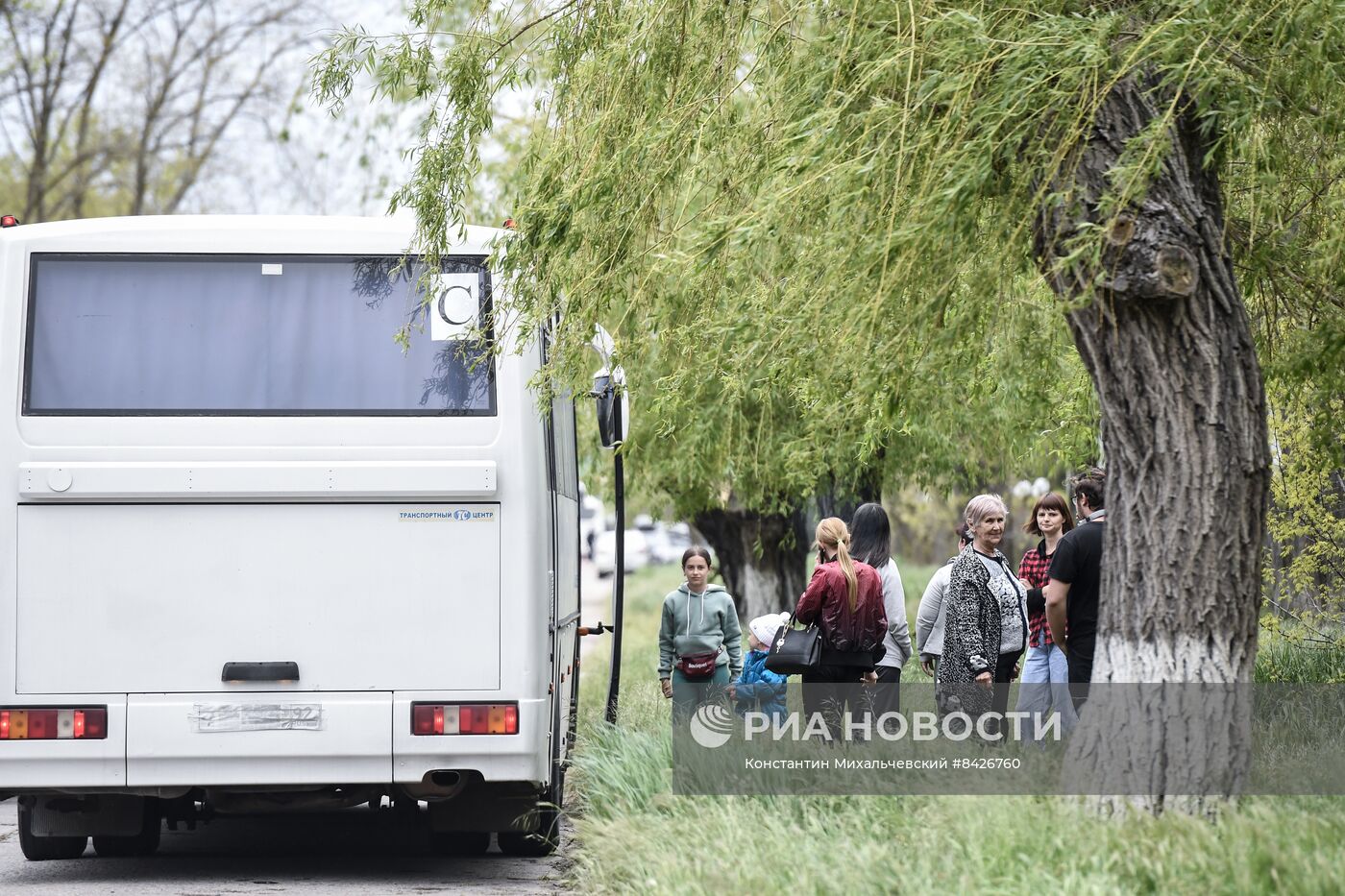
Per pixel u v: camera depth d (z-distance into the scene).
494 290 18.62
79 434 19.09
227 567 19.16
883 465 36.06
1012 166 14.94
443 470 19.33
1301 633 27.95
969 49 14.52
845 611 22.11
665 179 17.30
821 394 16.89
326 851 23.11
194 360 19.39
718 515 49.00
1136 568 15.93
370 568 19.30
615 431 22.72
